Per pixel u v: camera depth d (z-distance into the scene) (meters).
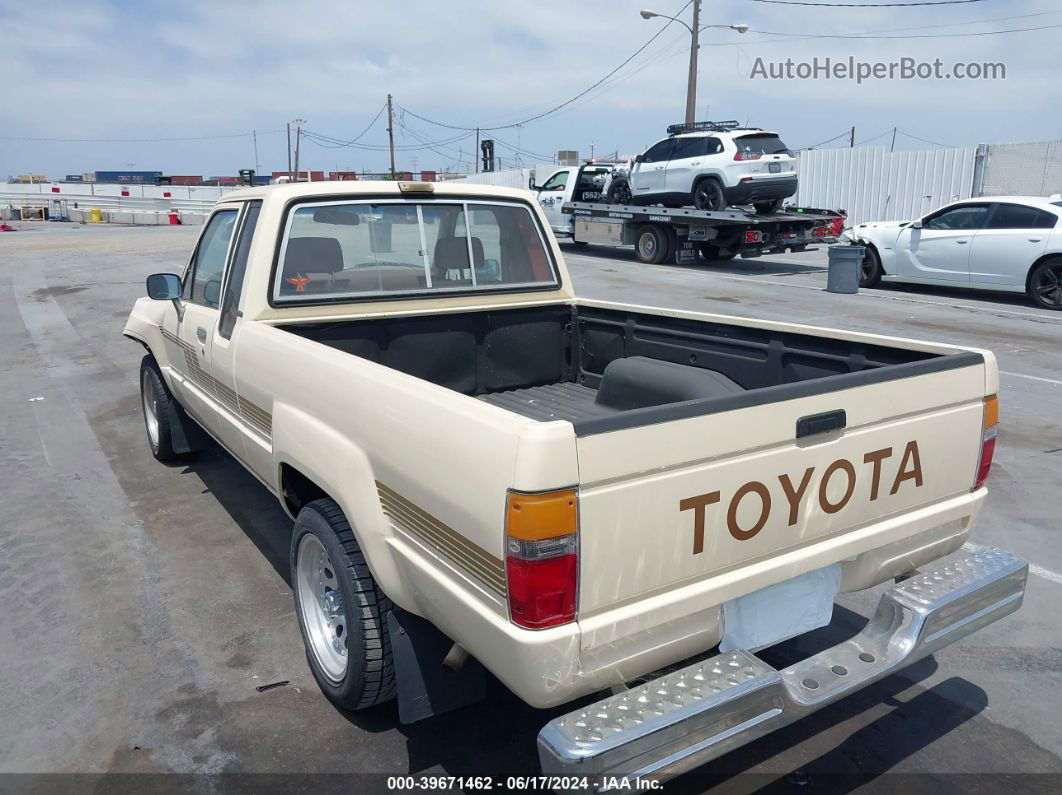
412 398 2.40
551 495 1.97
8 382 8.50
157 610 3.90
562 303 4.72
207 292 4.50
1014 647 3.64
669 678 2.18
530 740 3.01
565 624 2.06
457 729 3.07
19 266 19.69
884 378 2.59
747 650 2.48
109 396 7.94
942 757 2.93
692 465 2.20
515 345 4.61
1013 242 12.36
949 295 13.63
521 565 1.99
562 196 20.97
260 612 3.89
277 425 3.28
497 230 4.49
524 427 1.99
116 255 22.05
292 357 3.18
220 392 4.14
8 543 4.62
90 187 61.16
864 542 2.64
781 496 2.41
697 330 4.02
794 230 16.97
